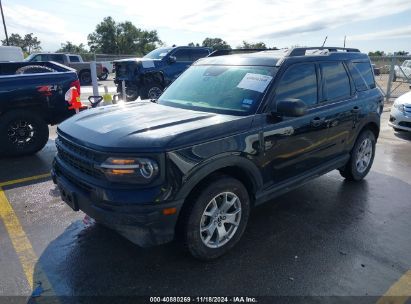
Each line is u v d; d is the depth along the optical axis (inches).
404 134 333.1
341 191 190.4
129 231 108.2
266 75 144.6
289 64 148.8
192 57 536.7
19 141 245.8
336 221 156.5
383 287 112.8
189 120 125.6
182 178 108.9
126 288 111.7
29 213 161.8
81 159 117.0
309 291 110.7
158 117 130.6
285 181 148.6
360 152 199.0
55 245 135.5
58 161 133.6
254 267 122.6
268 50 181.3
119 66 510.0
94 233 143.9
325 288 112.1
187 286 112.7
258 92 139.2
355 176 199.6
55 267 122.0
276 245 136.6
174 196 108.1
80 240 138.9
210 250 123.5
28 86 237.9
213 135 117.3
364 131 197.3
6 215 159.6
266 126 132.9
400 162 245.0
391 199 180.7
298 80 151.5
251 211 165.6
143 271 119.9
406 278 117.3
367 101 191.3
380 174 219.5
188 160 110.0
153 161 105.2
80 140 117.8
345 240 140.6
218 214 124.1
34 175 212.4
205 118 128.3
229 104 140.9
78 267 122.0
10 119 235.6
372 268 122.6
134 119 129.0
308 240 140.4
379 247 136.0
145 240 109.0
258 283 114.3
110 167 106.7
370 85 201.2
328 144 167.9
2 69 299.0
